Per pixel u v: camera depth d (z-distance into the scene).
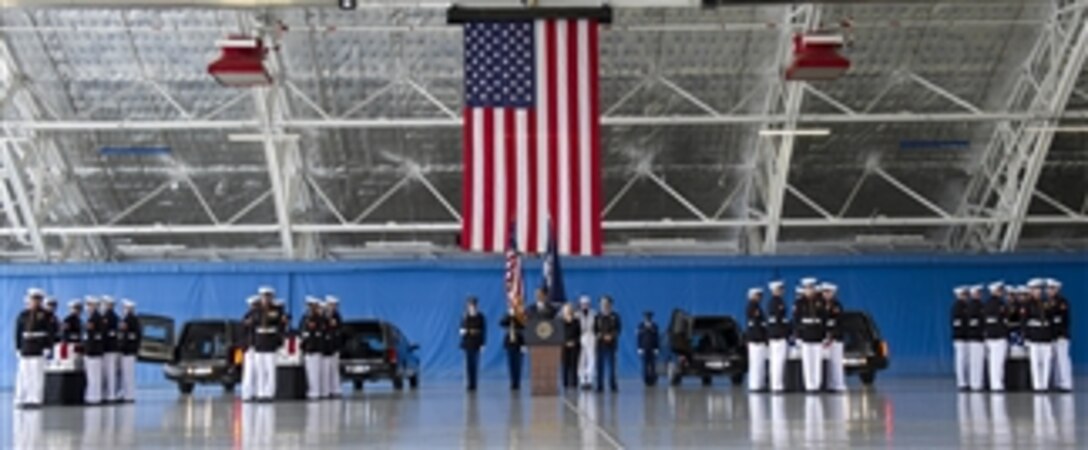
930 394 24.77
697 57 29.59
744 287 32.97
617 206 34.38
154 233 34.16
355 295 32.88
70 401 24.89
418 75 30.16
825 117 29.47
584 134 17.58
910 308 33.03
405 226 32.31
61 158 32.00
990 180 32.50
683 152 32.41
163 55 29.41
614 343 27.28
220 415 20.22
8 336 32.22
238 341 28.59
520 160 17.55
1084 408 19.72
